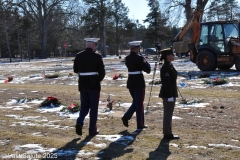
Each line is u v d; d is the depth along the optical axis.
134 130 7.28
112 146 6.12
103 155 5.61
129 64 7.34
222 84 14.61
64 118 8.59
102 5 64.81
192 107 9.72
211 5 39.34
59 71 25.88
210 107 9.68
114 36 75.88
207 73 19.02
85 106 6.89
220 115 8.64
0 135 6.90
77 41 71.19
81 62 6.84
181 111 9.20
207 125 7.61
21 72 26.47
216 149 5.87
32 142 6.40
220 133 6.93
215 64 20.53
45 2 68.25
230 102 10.44
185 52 23.75
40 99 11.67
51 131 7.24
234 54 20.11
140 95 7.33
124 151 5.82
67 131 7.23
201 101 10.48
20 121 8.29
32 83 18.80
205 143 6.22
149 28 61.09
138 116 7.35
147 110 9.46
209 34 20.69
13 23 61.19
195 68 23.97
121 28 74.19
